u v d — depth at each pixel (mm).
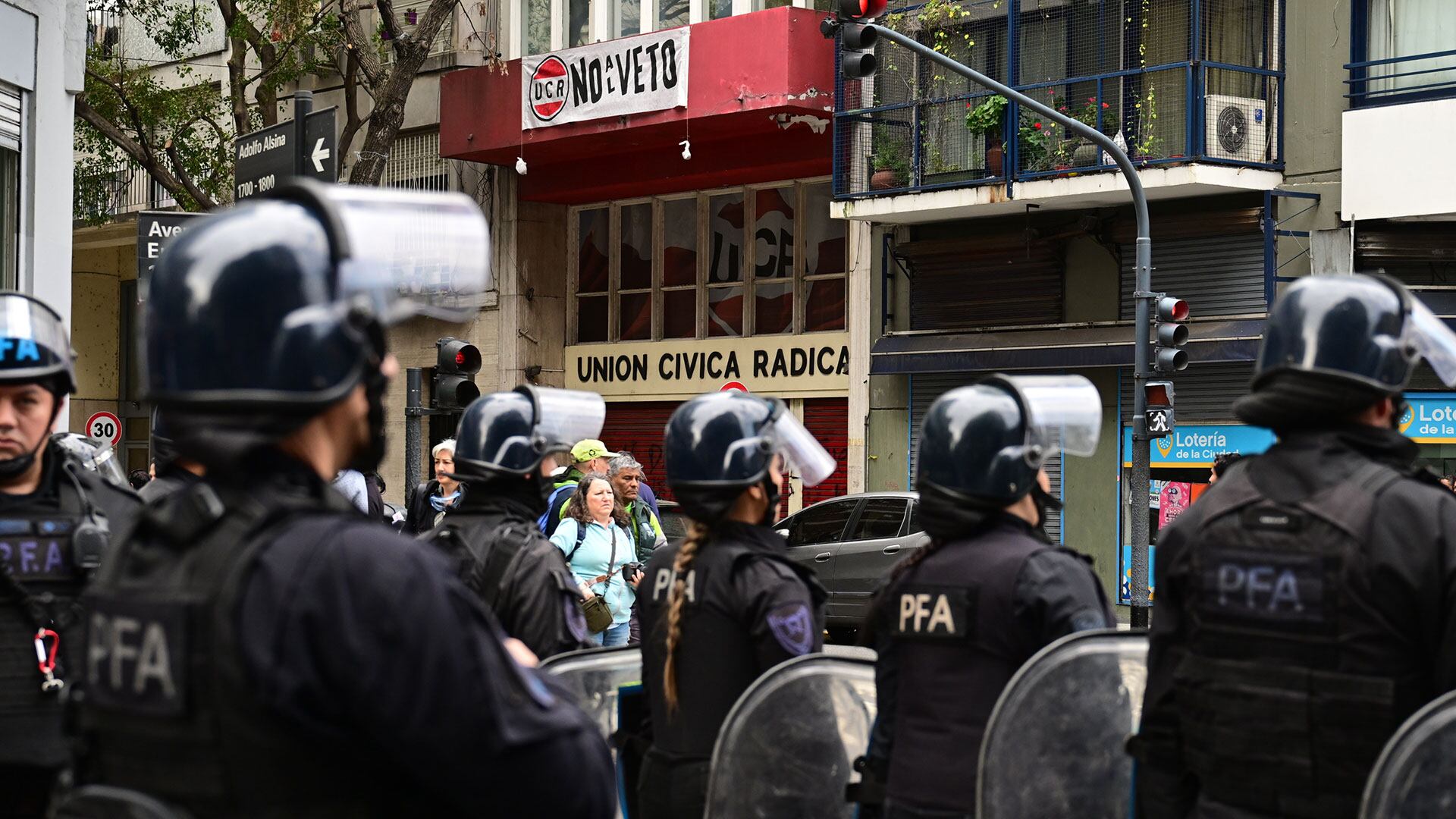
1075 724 3637
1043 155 17953
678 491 4449
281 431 1984
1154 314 16062
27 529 3488
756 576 4309
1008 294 19016
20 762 3344
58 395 3703
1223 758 3156
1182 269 17719
